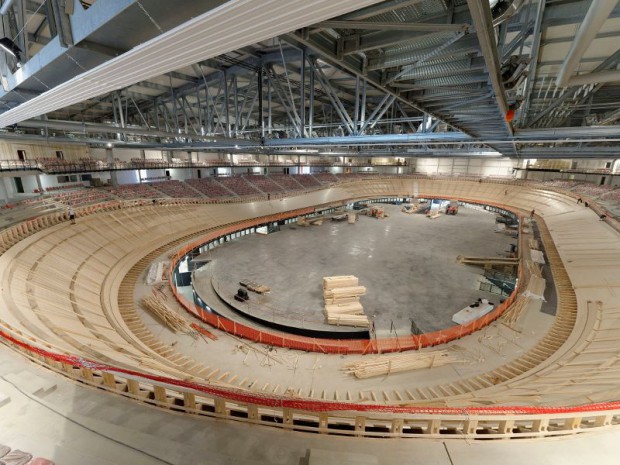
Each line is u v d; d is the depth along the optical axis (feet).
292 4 8.34
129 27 13.84
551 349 45.21
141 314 56.54
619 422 17.35
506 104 34.17
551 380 33.55
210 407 18.24
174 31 10.41
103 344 34.01
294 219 152.25
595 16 15.90
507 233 127.65
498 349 47.50
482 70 28.12
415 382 40.32
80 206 88.43
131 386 18.06
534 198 158.51
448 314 66.23
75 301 49.85
